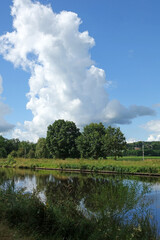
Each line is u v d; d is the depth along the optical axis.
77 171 34.53
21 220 5.80
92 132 53.12
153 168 27.61
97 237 5.72
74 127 61.00
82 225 6.09
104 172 31.70
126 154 90.44
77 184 16.94
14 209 5.99
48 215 5.92
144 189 8.29
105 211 7.02
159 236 6.45
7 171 34.09
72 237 5.70
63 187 14.46
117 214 7.00
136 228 6.62
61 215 6.27
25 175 26.42
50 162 44.09
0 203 6.22
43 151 73.25
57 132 60.03
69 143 59.06
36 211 5.99
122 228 6.46
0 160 52.53
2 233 4.85
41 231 5.56
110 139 43.09
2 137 88.88
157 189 14.65
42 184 16.91
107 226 6.37
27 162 46.50
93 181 18.95
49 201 7.07
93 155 48.81
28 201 6.32
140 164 31.55
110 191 7.89
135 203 7.57
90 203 8.22
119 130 43.69
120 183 8.20
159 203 10.21
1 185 7.80
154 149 93.19
